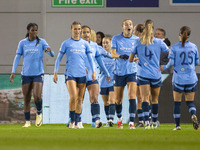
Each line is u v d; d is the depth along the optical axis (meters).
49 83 43.19
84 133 23.16
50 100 43.12
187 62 28.03
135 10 45.78
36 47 32.44
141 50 27.56
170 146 13.76
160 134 22.44
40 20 45.75
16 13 45.72
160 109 41.91
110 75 35.25
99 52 33.12
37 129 29.06
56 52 45.62
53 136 19.73
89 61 30.20
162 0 45.72
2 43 45.62
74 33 28.92
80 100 29.56
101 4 45.94
